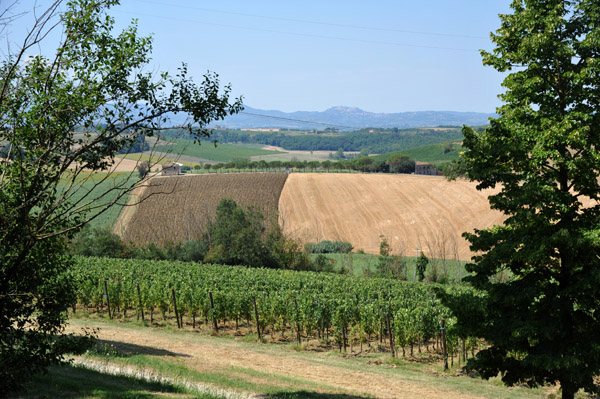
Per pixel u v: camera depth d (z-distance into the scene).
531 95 16.45
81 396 13.10
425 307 33.59
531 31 16.52
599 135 15.54
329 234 93.06
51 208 13.08
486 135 17.52
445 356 26.05
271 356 27.42
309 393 18.44
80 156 13.59
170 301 36.69
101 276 42.34
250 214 83.81
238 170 143.38
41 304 13.80
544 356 14.71
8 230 12.72
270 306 33.78
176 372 19.61
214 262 72.94
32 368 14.41
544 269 16.48
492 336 15.77
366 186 109.12
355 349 31.06
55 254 13.95
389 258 71.62
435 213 93.50
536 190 15.09
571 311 15.52
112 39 13.55
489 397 21.20
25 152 13.19
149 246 77.31
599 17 15.79
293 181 113.69
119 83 13.48
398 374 24.86
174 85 14.03
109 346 24.89
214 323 34.31
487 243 16.89
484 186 17.36
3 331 13.20
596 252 14.89
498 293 16.16
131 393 13.87
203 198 102.62
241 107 14.66
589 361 14.86
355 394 19.56
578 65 16.31
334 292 42.06
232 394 15.98
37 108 12.70
